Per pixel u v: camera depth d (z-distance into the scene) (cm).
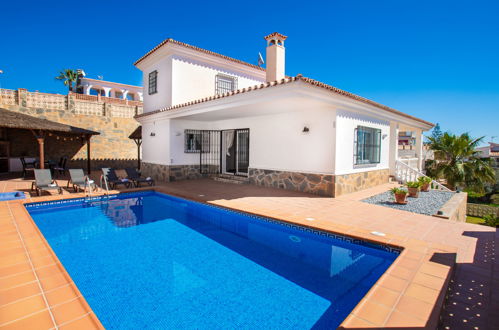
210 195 888
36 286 319
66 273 353
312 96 722
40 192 926
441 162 1881
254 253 494
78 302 288
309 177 928
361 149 1004
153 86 1356
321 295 353
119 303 335
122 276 405
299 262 456
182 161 1262
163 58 1260
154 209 825
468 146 1778
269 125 1058
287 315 312
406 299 286
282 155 1015
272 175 1053
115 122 1903
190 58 1255
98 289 367
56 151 1695
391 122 1273
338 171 873
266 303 335
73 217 729
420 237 495
